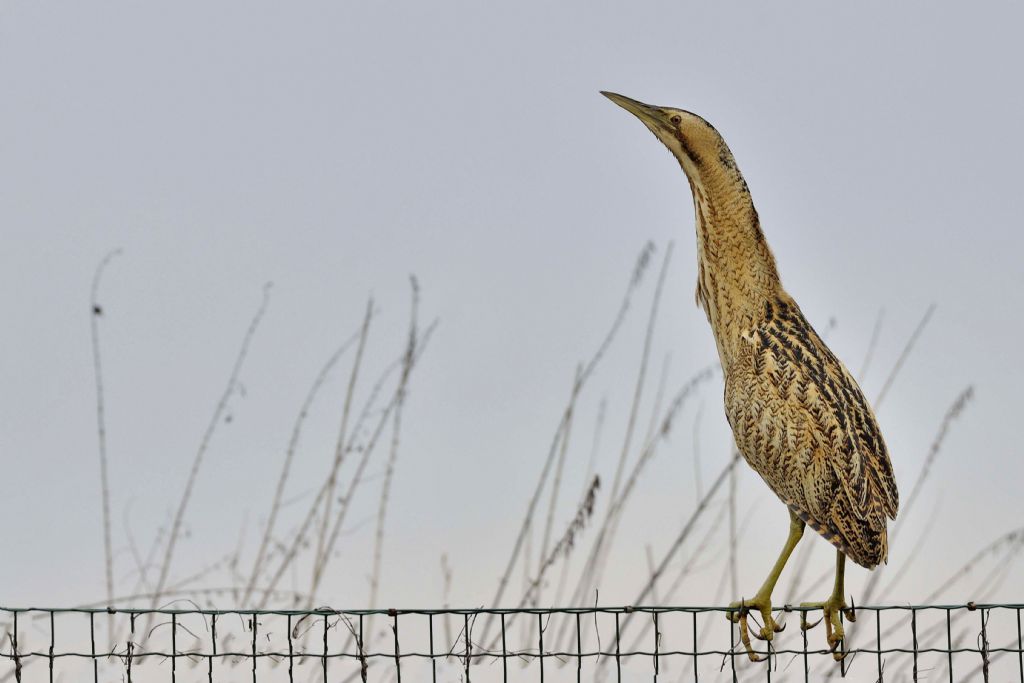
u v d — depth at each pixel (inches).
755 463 441.1
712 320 482.3
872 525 407.5
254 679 324.8
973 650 344.2
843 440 419.8
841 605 407.2
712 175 476.4
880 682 347.6
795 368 438.6
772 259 473.7
